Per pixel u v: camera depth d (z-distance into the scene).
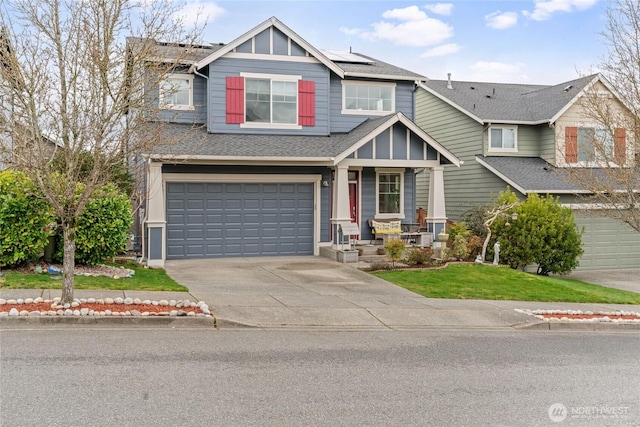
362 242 20.23
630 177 12.63
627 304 13.99
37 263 12.71
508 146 23.61
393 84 20.92
